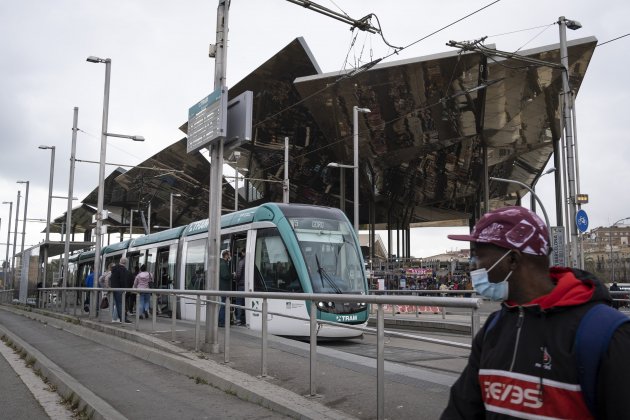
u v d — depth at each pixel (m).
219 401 6.70
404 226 66.00
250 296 7.74
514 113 32.88
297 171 46.78
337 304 7.24
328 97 33.38
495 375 1.99
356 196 28.80
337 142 39.09
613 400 1.71
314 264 13.27
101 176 23.50
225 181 52.19
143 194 63.22
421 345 4.95
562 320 1.87
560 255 18.00
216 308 9.30
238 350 9.16
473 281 2.17
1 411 6.83
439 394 4.71
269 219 14.05
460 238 2.21
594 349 1.76
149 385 7.89
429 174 45.50
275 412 6.06
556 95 30.22
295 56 32.25
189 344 10.07
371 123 35.56
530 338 1.92
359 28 12.54
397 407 5.14
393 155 40.91
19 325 20.06
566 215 20.06
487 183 39.16
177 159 50.19
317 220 13.95
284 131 39.66
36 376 9.25
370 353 5.70
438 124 35.06
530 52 26.23
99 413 6.02
